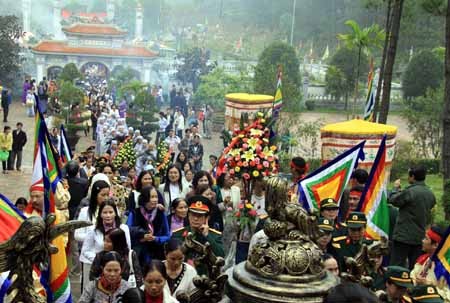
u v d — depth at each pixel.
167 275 6.83
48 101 39.06
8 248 3.28
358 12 75.88
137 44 53.12
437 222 14.11
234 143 10.27
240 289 3.10
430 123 28.55
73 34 50.41
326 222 7.17
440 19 60.97
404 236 10.06
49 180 8.00
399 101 47.78
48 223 3.31
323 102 49.16
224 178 10.59
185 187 12.54
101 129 28.11
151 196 9.33
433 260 7.22
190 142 24.52
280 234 3.23
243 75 43.97
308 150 28.80
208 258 3.58
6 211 5.74
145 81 51.78
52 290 6.73
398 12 20.92
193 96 44.41
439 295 6.14
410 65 47.12
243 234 9.91
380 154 8.77
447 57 16.61
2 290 4.37
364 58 48.25
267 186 3.30
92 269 6.92
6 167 25.48
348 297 2.66
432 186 23.42
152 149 19.94
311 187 9.32
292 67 48.16
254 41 84.75
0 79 48.16
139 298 6.03
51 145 8.28
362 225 7.63
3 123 36.84
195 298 3.40
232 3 100.25
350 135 13.77
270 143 10.70
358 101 48.91
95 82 49.09
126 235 8.69
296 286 3.06
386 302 3.33
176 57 56.19
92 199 9.33
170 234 9.47
